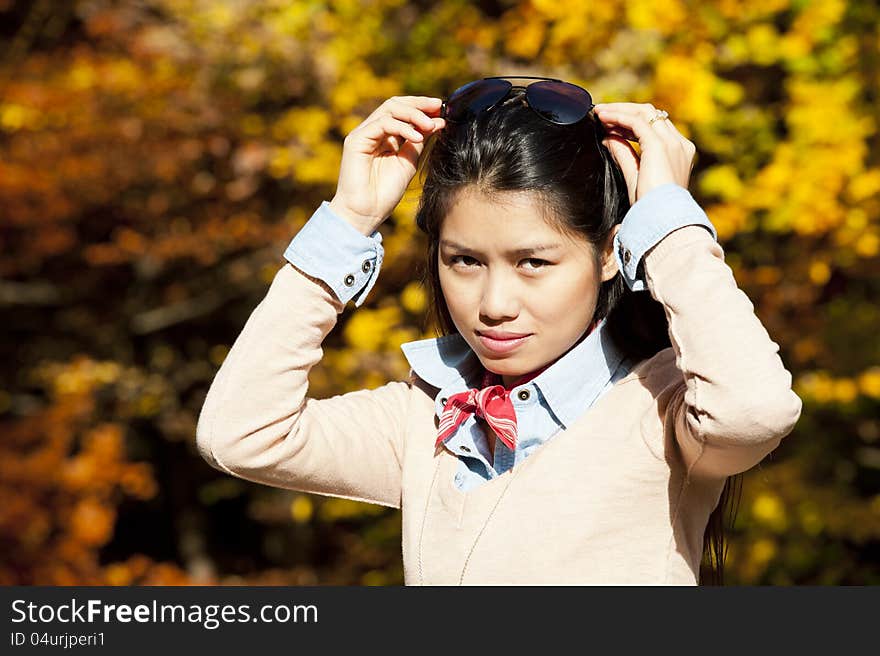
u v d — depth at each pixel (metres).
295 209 9.45
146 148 9.70
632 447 2.82
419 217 3.11
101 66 9.65
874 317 9.41
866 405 10.32
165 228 10.59
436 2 8.99
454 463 3.04
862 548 11.40
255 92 9.18
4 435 10.51
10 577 9.97
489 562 2.82
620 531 2.78
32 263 11.67
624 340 3.09
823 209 7.66
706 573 3.58
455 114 2.97
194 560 14.28
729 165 8.11
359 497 3.25
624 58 7.66
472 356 3.22
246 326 3.12
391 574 10.88
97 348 12.52
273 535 14.07
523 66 8.27
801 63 8.00
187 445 13.73
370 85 8.38
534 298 2.81
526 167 2.77
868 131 8.16
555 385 2.91
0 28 12.09
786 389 2.58
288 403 3.06
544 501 2.81
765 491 9.36
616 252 2.85
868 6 8.50
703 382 2.62
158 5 9.67
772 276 8.55
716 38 8.05
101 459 10.13
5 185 9.88
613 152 2.96
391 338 8.19
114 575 10.38
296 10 8.43
